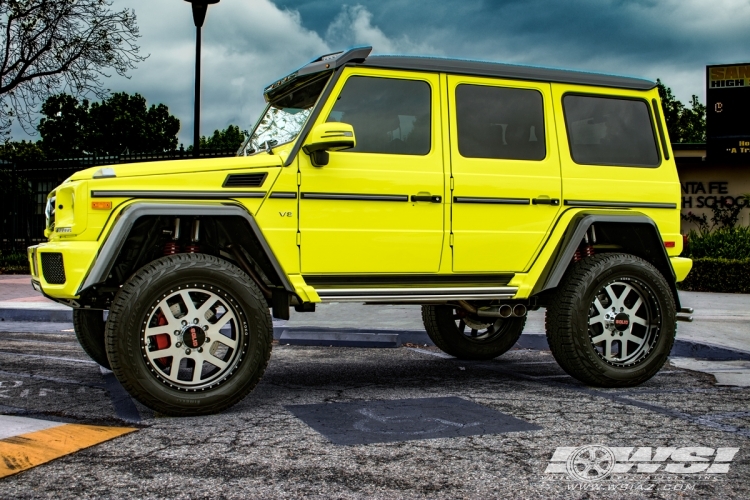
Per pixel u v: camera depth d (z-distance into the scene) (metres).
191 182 4.46
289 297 4.84
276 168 4.63
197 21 12.77
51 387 5.17
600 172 5.47
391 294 4.85
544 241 5.29
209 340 4.34
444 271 5.05
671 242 5.66
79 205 4.24
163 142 54.44
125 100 52.28
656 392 5.13
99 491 2.93
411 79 5.02
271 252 4.57
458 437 3.79
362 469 3.24
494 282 5.21
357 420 4.18
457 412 4.40
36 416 4.26
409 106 5.00
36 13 18.67
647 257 5.61
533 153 5.31
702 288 14.15
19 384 5.29
